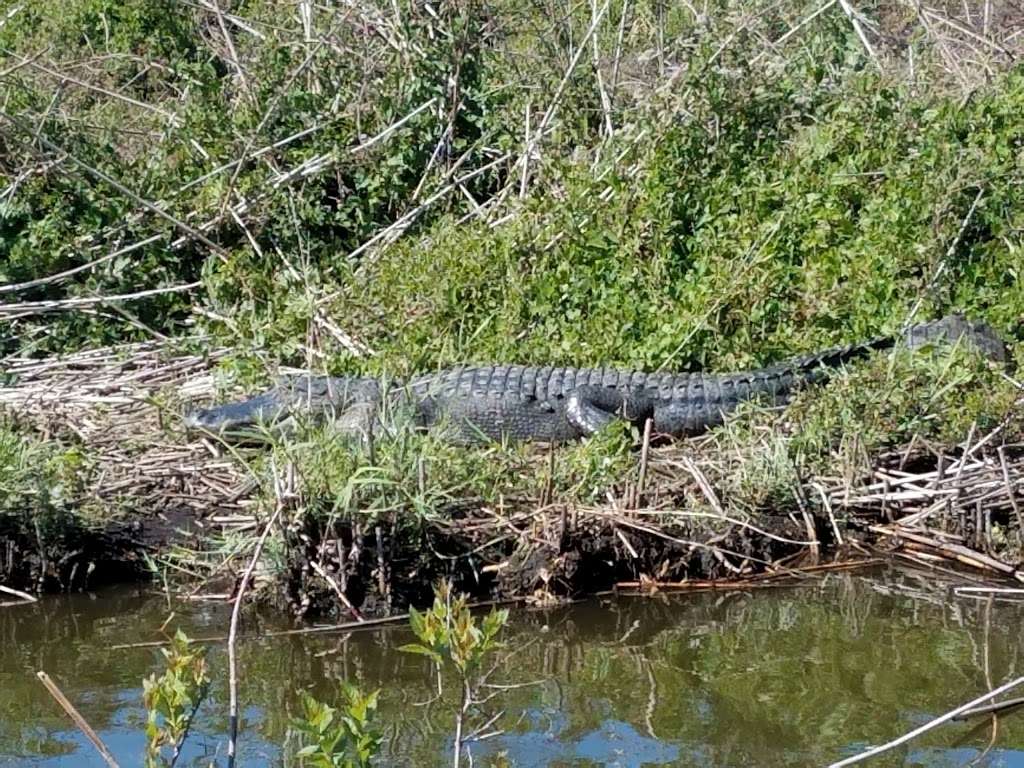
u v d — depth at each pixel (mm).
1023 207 9148
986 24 11875
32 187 9922
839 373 7836
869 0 12742
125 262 9633
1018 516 6863
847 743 5223
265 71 10945
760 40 11039
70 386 8547
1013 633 6203
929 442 7379
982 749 5141
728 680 5816
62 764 5035
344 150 10359
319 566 6531
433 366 8617
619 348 8594
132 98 11961
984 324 8391
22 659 6066
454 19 11031
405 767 5012
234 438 7781
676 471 7309
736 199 9367
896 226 8930
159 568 6914
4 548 6867
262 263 9828
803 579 6805
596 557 6758
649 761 5074
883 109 9688
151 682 4098
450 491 6742
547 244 9180
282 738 5281
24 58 11617
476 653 4203
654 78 11031
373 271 9500
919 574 6824
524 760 5086
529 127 10656
